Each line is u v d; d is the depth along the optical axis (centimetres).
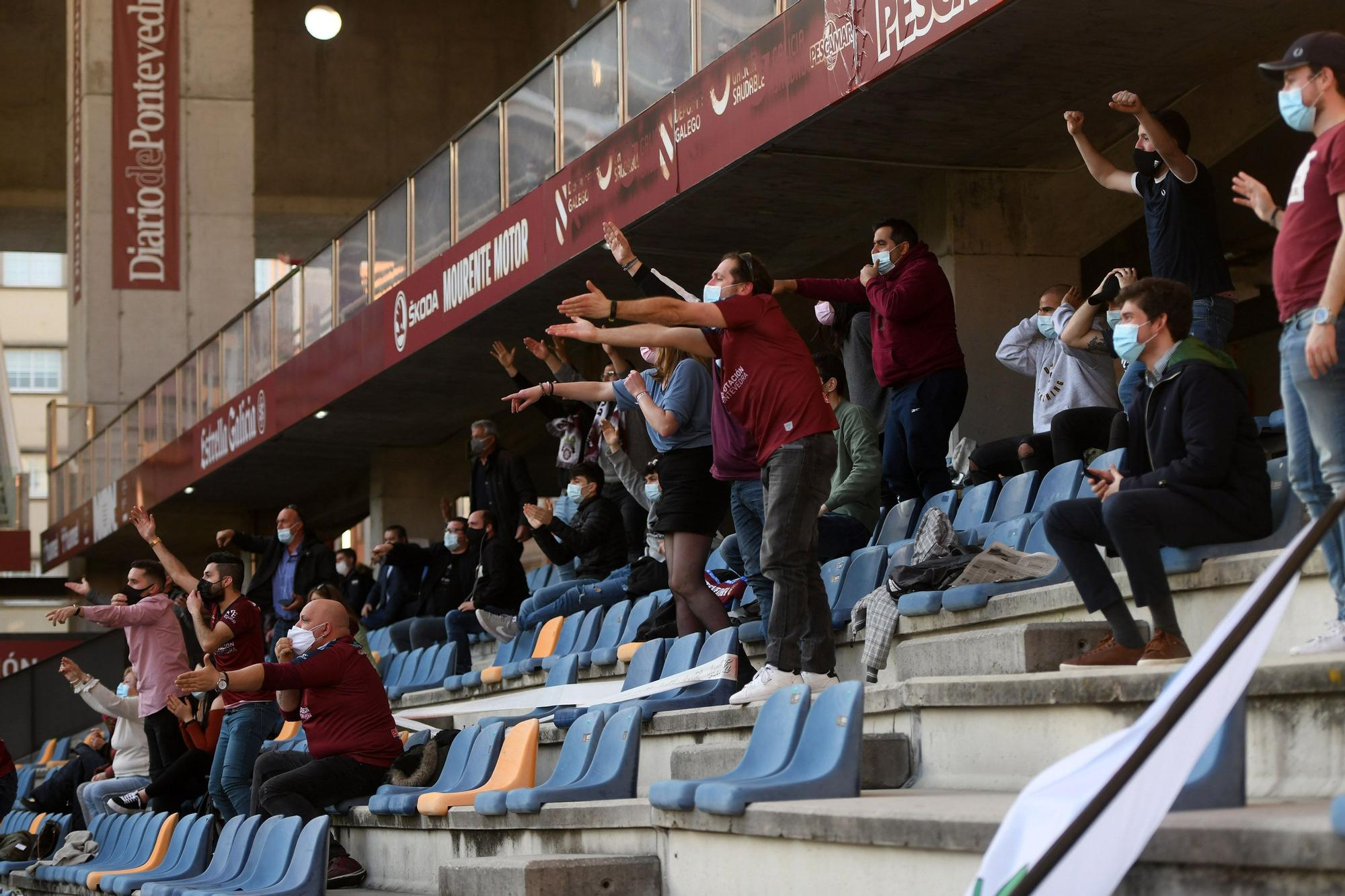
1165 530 1480
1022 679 1395
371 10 9425
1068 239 3400
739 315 1841
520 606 3928
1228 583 1529
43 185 9712
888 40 2773
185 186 8469
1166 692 891
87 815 3766
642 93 3675
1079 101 2991
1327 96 1359
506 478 4150
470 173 4619
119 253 8388
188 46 8575
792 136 3125
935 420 2719
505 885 1633
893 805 1284
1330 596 1455
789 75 3069
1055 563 2022
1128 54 2767
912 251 2748
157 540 3475
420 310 4953
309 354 5888
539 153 4197
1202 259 2211
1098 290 2464
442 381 5441
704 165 3366
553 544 3666
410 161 9381
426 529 6581
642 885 1616
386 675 4534
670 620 2739
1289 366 1380
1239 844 927
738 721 1920
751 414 1875
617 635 3111
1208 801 1072
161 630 3384
